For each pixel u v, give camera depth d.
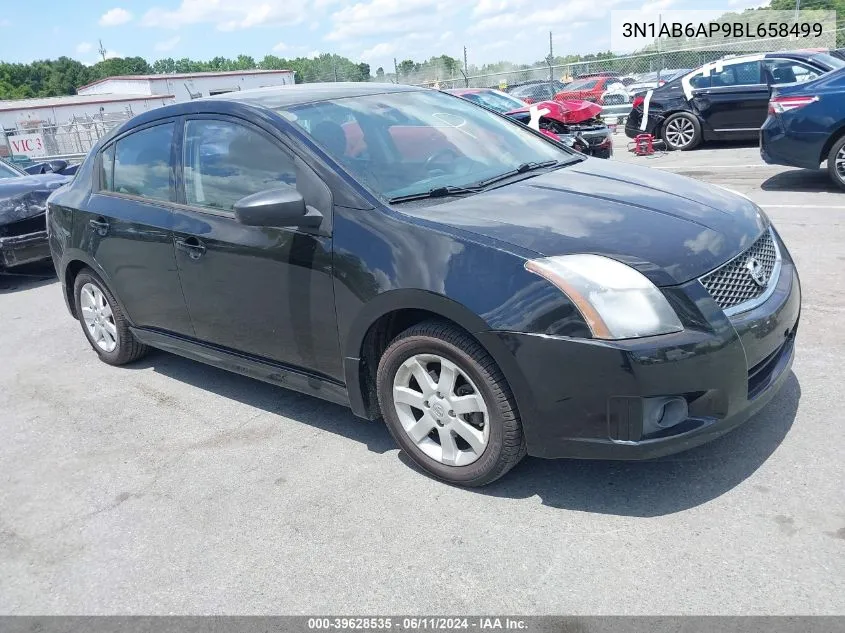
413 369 3.14
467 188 3.39
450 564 2.69
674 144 13.43
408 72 22.19
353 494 3.20
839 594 2.34
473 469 3.05
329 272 3.23
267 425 3.96
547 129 11.54
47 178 8.29
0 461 3.89
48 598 2.77
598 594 2.46
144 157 4.29
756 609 2.31
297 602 2.59
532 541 2.76
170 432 4.00
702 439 2.73
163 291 4.18
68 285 5.17
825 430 3.25
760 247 3.15
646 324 2.61
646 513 2.84
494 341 2.75
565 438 2.76
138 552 2.98
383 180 3.33
